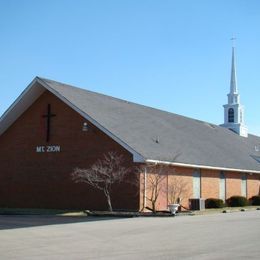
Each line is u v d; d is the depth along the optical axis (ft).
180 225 66.39
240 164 130.41
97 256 40.60
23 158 109.50
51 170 104.83
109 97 119.24
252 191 139.64
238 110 184.24
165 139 110.42
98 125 95.86
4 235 54.80
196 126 144.87
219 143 140.36
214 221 73.20
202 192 112.98
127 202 93.30
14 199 109.60
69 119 103.60
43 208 104.68
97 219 77.20
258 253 42.39
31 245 46.88
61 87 105.19
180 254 41.65
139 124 110.42
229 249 44.52
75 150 101.71
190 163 103.91
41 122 107.76
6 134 112.88
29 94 105.81
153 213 86.79
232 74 188.03
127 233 56.80
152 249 44.42
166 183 99.09
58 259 39.19
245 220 75.25
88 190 98.53
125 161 94.22
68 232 57.82
